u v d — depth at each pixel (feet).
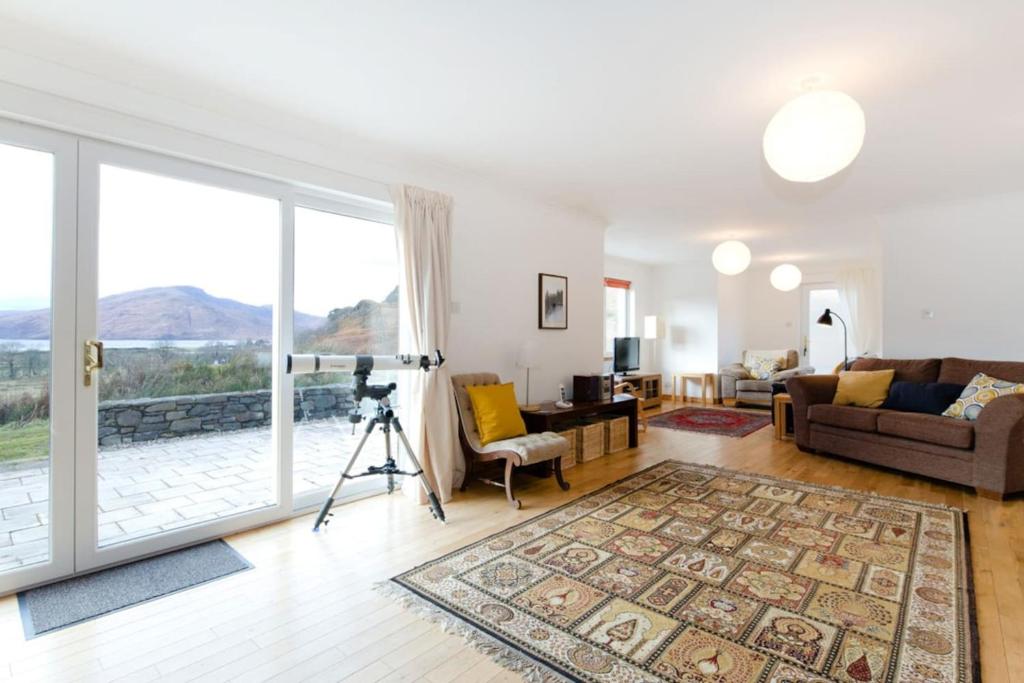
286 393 9.64
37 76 6.78
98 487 7.68
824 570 7.47
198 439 8.74
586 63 7.30
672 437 17.49
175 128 8.02
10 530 6.96
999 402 10.65
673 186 13.46
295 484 9.98
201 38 6.66
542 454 10.58
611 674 5.24
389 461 9.58
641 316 27.81
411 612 6.44
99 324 7.61
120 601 6.71
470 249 12.61
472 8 6.03
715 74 7.60
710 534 8.84
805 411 15.08
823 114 6.79
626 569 7.55
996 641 5.75
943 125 9.41
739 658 5.46
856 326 26.25
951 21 6.20
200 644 5.80
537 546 8.38
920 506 10.26
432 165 11.65
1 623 6.20
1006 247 14.07
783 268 19.88
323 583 7.18
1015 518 9.64
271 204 9.52
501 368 13.52
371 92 8.19
